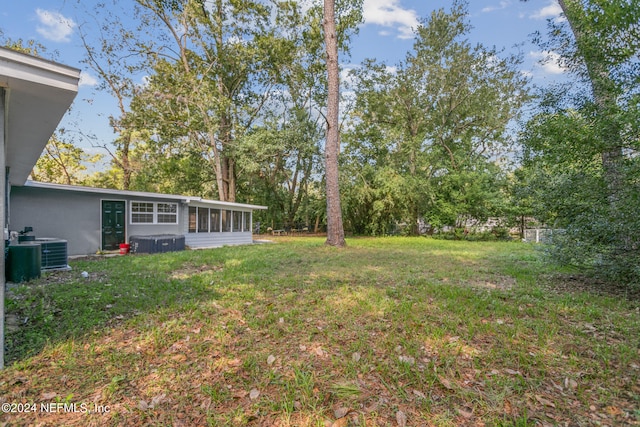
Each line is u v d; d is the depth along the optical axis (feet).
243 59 61.98
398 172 66.90
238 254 32.78
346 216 71.26
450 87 64.59
